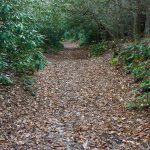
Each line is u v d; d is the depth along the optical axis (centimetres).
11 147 682
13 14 865
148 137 733
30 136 749
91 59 2114
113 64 1678
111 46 2262
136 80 1245
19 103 984
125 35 2341
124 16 2184
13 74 1205
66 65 1898
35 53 1006
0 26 841
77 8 2558
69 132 783
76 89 1256
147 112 915
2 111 886
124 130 789
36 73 1510
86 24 2797
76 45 3391
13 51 1000
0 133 749
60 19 2673
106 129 802
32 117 888
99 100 1085
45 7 2403
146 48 1498
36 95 1116
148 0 1847
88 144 708
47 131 787
